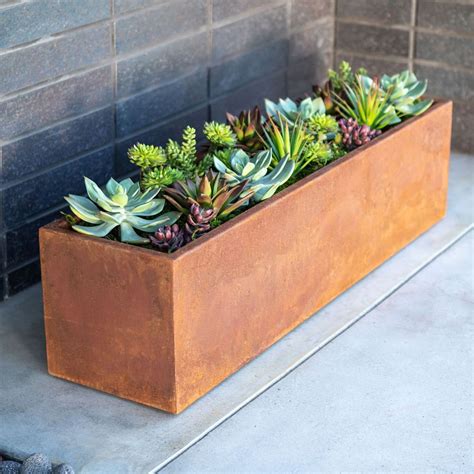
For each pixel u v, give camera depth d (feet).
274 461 7.66
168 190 8.26
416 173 10.61
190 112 11.73
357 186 9.61
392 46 13.42
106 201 8.05
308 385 8.57
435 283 10.18
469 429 8.00
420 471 7.52
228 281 8.20
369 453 7.73
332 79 11.06
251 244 8.35
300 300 9.23
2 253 9.82
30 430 8.02
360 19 13.51
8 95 9.37
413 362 8.89
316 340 9.18
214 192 8.29
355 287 10.07
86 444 7.85
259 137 9.38
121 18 10.40
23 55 9.41
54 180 10.12
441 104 10.84
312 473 7.52
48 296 8.32
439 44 13.05
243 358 8.67
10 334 9.40
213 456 7.72
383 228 10.27
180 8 11.15
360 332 9.34
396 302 9.84
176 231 7.98
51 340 8.52
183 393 8.09
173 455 7.73
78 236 7.94
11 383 8.62
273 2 12.52
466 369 8.79
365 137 9.81
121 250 7.74
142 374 8.13
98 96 10.39
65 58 9.87
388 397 8.41
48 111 9.84
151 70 10.99
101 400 8.37
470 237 11.12
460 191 12.18
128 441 7.88
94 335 8.23
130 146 10.97
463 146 13.26
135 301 7.86
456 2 12.75
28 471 7.42
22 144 9.67
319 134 9.69
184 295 7.75
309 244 9.12
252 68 12.51
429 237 11.07
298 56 13.25
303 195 8.85
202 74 11.75
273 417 8.16
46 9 9.52
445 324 9.47
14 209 9.78
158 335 7.87
